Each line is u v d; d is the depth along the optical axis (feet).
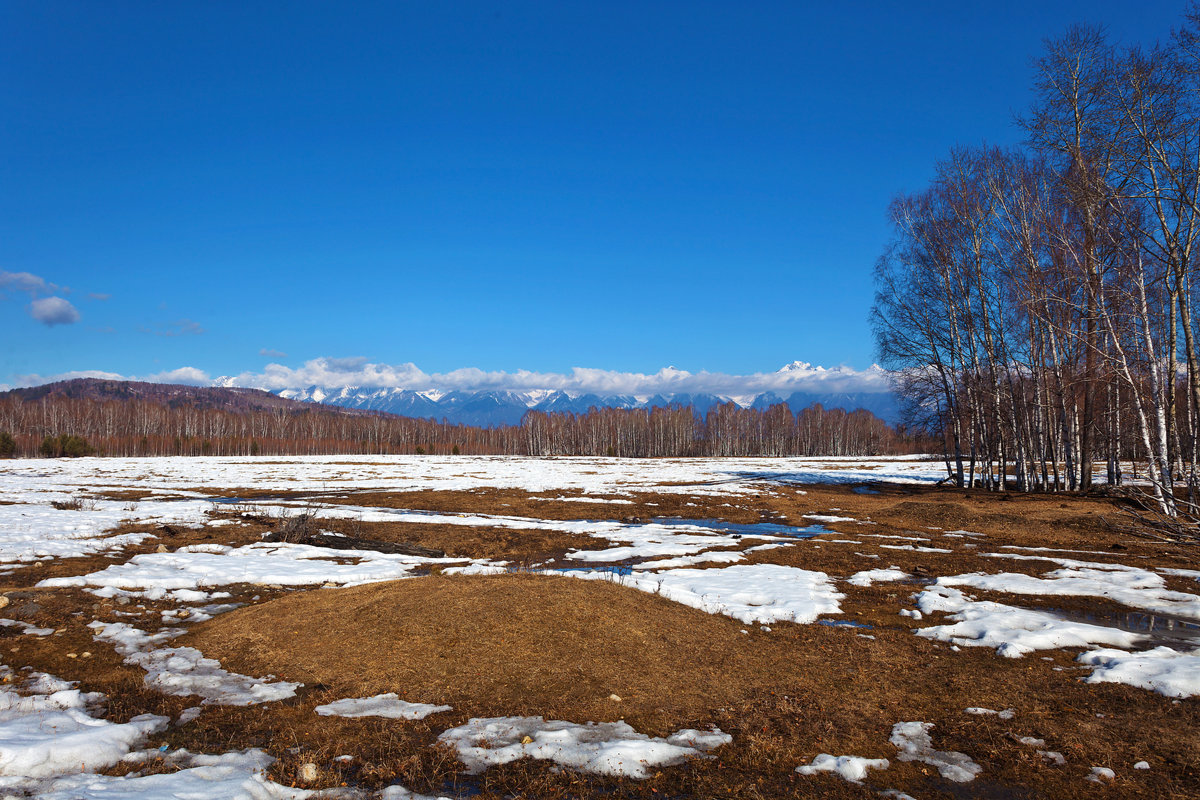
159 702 23.12
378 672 25.14
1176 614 35.86
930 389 105.29
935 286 102.17
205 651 28.25
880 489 119.96
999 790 17.44
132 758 18.74
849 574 48.01
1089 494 86.02
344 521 74.59
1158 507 69.62
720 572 47.24
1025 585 42.42
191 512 79.51
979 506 81.71
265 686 24.48
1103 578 44.32
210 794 16.46
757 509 89.71
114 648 29.09
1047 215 80.69
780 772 18.43
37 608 34.19
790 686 25.03
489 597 30.63
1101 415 91.20
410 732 20.68
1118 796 17.01
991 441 107.45
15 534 59.00
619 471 185.06
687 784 17.70
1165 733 20.42
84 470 177.99
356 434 499.10
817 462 250.16
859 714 22.41
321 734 20.57
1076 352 84.58
